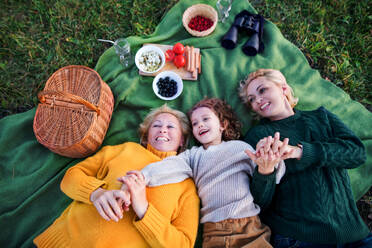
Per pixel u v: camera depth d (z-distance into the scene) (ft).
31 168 8.86
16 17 10.62
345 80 10.28
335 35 10.80
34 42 10.36
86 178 6.77
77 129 7.79
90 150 8.46
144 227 6.23
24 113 9.32
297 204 7.31
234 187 7.19
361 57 10.62
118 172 7.05
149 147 8.14
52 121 7.89
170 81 9.25
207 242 7.00
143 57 9.50
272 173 6.75
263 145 6.31
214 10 9.91
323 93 9.73
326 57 10.52
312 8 10.94
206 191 7.32
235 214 6.93
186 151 8.09
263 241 6.89
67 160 8.94
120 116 9.50
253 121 9.47
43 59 10.24
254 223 7.13
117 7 10.74
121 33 10.60
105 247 6.23
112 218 6.01
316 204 7.04
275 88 8.17
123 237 6.41
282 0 10.95
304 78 9.89
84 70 8.49
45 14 10.62
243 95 9.22
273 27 10.33
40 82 9.98
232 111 9.06
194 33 9.93
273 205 7.88
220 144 7.96
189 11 10.01
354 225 7.06
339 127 7.62
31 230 8.41
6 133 8.93
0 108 9.73
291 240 7.27
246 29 9.90
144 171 7.00
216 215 7.02
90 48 10.36
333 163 7.07
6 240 8.24
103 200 6.16
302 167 7.28
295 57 10.07
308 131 7.71
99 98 8.09
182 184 7.38
